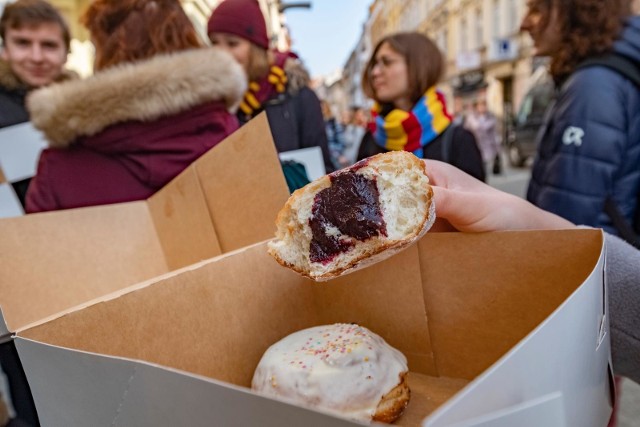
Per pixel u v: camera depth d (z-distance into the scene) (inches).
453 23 788.0
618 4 59.1
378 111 101.0
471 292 36.9
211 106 55.9
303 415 14.6
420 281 39.7
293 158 84.4
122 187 55.5
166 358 32.6
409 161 35.3
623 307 32.9
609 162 57.2
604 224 59.1
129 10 58.8
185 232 49.6
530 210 37.1
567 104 60.5
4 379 21.9
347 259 36.1
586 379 20.5
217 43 89.0
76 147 55.6
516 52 613.6
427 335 40.4
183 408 17.2
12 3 85.4
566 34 63.3
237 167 44.1
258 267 41.8
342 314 46.0
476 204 34.4
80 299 43.0
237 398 15.8
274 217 43.0
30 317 38.6
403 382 39.1
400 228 35.0
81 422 20.4
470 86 728.3
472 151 88.8
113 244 47.7
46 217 42.9
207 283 36.8
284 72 98.8
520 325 34.6
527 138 354.0
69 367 20.1
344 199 36.8
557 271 31.7
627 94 57.2
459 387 39.0
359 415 36.2
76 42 155.0
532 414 14.8
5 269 38.4
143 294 31.4
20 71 87.4
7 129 79.9
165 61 53.3
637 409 77.3
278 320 43.5
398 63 91.0
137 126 53.2
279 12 403.9
